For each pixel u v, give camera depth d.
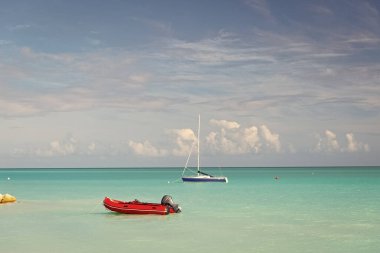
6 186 80.62
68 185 84.50
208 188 72.50
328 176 131.88
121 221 33.38
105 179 116.00
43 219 34.56
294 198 52.34
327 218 34.91
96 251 23.72
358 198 51.97
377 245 25.06
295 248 24.36
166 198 37.34
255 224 31.98
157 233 28.64
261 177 127.50
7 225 31.77
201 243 25.59
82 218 35.03
